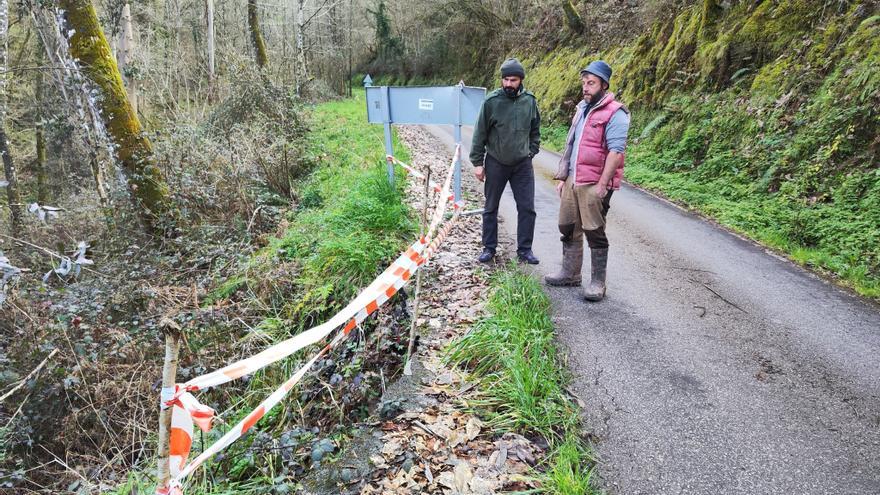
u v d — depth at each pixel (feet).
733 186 26.89
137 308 18.42
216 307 17.33
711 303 15.23
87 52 24.58
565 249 16.17
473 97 20.26
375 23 143.43
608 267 18.20
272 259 20.26
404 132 51.75
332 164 35.70
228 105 44.75
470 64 114.01
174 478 5.52
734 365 11.86
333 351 13.70
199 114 47.47
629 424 9.87
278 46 93.25
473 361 11.79
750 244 20.92
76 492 11.84
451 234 20.97
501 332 12.16
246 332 16.67
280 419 11.93
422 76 132.67
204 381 5.62
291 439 10.34
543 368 11.12
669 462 8.91
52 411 14.16
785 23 30.58
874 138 21.49
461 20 106.83
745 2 34.50
